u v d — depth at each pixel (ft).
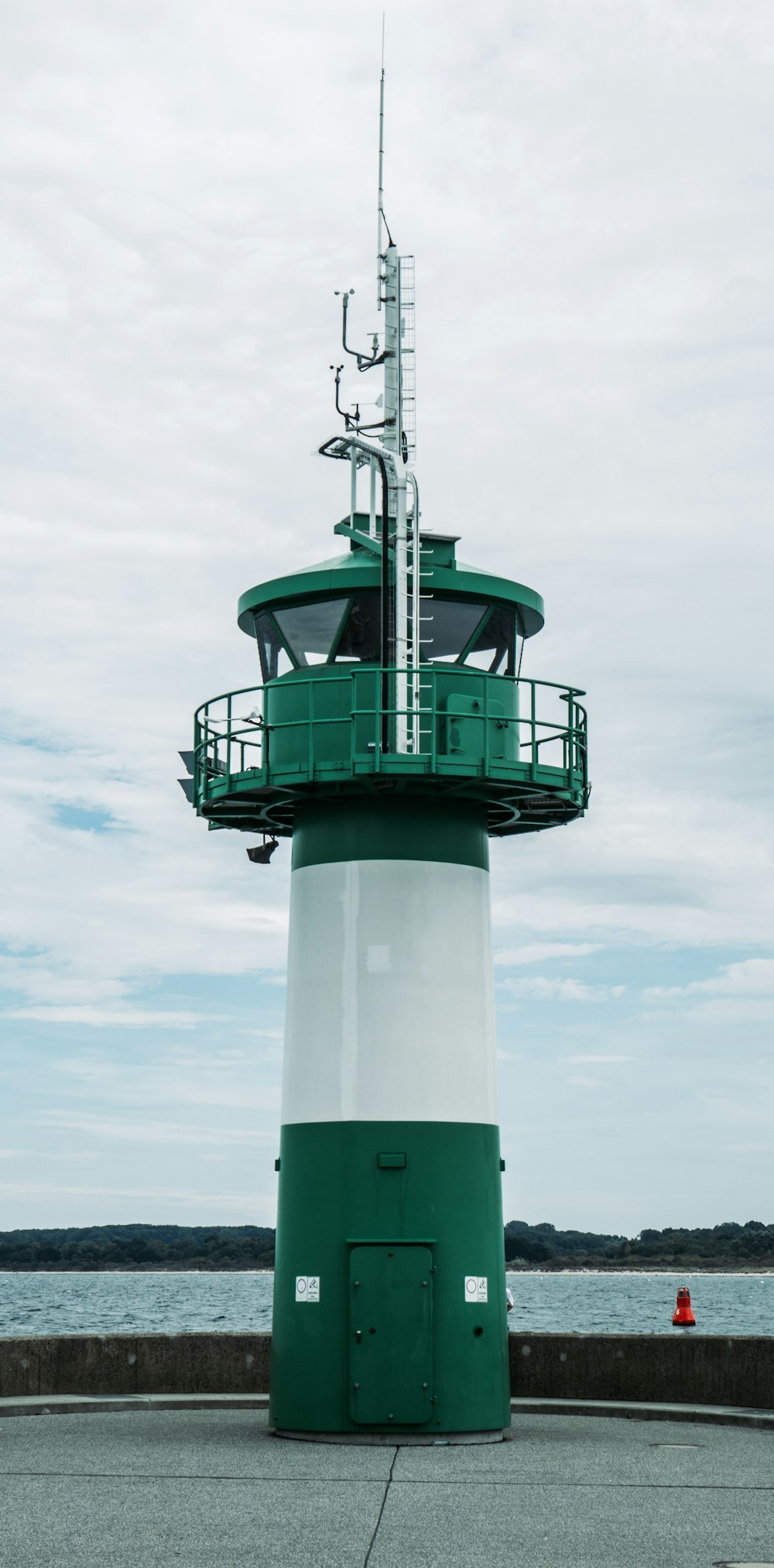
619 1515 39.11
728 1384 61.82
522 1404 62.80
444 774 55.42
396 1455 50.03
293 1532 36.45
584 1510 39.73
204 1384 64.69
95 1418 59.57
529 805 62.44
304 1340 54.75
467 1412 53.72
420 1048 56.34
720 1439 54.39
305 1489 42.55
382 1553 34.32
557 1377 64.54
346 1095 56.08
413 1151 55.42
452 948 57.82
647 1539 35.96
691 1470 46.57
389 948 57.00
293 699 59.47
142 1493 41.63
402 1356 53.62
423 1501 40.81
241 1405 62.59
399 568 57.88
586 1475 45.57
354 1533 36.45
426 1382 53.42
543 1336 65.10
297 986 58.65
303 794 57.88
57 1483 43.24
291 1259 56.08
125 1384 64.13
